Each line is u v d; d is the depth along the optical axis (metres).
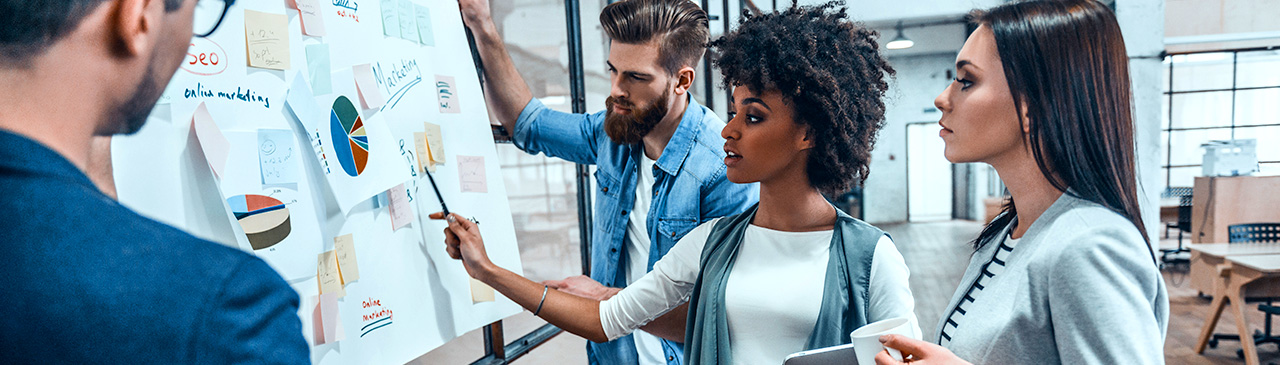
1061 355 0.65
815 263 1.04
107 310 0.41
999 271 0.76
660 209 1.55
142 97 0.52
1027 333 0.69
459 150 1.34
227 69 0.84
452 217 1.22
